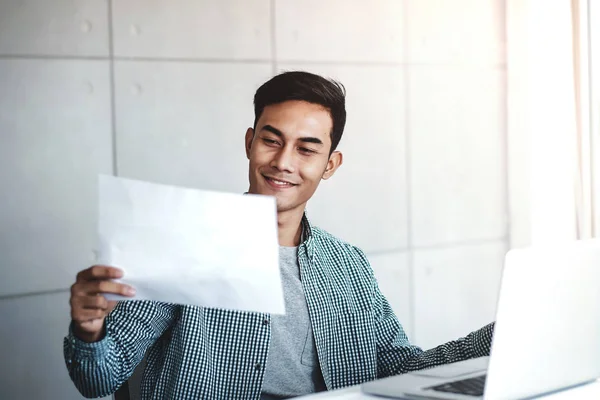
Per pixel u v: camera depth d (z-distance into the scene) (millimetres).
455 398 1406
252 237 1409
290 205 1813
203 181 3527
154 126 3406
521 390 1431
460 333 4352
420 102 4113
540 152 4199
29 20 3145
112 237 1435
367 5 3924
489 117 4348
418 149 4125
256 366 1753
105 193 1436
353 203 3934
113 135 3328
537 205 4246
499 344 1364
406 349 1983
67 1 3211
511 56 4328
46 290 3240
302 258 1875
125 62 3336
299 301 1851
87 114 3271
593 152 3965
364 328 1922
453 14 4191
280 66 3697
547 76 4129
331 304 1886
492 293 4449
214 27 3520
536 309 1413
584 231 4000
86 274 1442
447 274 4273
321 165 1820
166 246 1426
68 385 3318
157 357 1789
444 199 4230
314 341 1846
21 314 3193
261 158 1802
